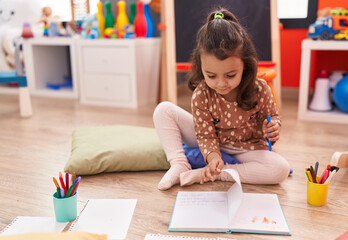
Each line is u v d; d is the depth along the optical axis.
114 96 2.46
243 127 1.15
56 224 0.91
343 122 1.95
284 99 2.57
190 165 1.20
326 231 0.87
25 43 2.85
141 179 1.21
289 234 0.85
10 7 2.93
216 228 0.87
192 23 2.08
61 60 3.13
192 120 1.26
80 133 1.56
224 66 0.93
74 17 3.19
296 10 2.47
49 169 1.32
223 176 1.16
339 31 1.90
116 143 1.37
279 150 1.50
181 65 2.09
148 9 2.55
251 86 1.04
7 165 1.36
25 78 2.14
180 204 1.00
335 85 2.04
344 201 1.03
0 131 1.85
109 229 0.88
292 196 1.07
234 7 2.04
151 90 2.59
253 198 1.01
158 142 1.37
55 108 2.42
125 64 2.38
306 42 1.93
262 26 2.04
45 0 3.30
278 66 2.07
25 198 1.08
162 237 0.84
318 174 1.24
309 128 1.85
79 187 1.15
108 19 2.54
